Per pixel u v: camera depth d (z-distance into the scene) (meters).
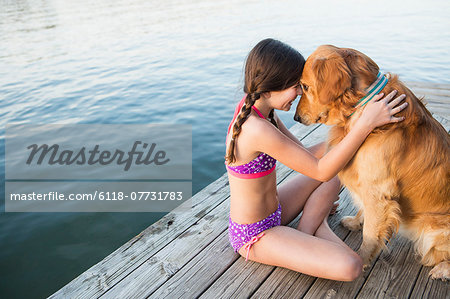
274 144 1.65
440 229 1.85
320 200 2.08
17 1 31.56
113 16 19.03
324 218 2.08
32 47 12.54
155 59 9.77
